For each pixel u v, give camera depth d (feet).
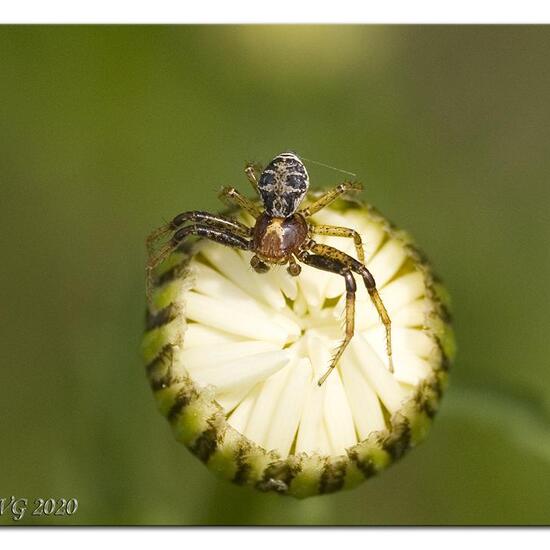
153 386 0.34
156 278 0.35
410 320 0.34
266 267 0.35
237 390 0.34
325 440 0.34
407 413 0.34
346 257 0.34
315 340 0.34
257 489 0.34
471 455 0.38
